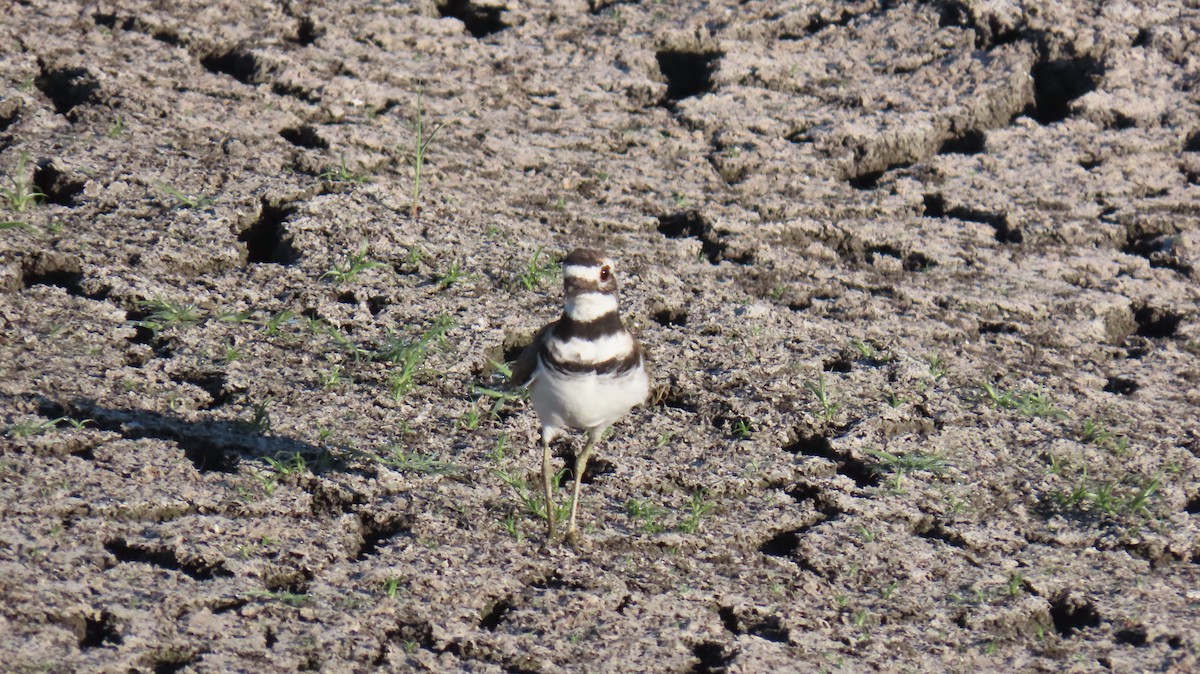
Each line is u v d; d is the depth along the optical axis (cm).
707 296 1245
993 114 1631
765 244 1348
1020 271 1349
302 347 1086
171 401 983
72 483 866
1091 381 1169
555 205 1375
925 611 856
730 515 942
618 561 878
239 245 1205
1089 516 977
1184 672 809
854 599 863
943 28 1769
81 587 773
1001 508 982
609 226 1352
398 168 1396
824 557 899
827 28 1775
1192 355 1230
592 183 1430
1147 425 1106
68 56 1498
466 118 1521
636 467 984
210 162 1340
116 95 1431
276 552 839
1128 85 1667
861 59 1712
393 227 1277
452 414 1027
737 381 1112
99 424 942
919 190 1477
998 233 1425
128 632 748
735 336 1177
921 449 1041
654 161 1489
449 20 1741
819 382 1117
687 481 975
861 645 817
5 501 836
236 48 1592
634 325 1181
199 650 745
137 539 827
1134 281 1341
